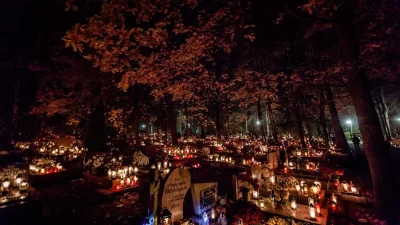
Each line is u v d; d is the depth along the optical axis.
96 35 5.17
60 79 15.95
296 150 18.19
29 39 17.73
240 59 23.62
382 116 31.36
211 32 8.20
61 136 21.94
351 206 8.30
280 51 21.05
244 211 6.63
